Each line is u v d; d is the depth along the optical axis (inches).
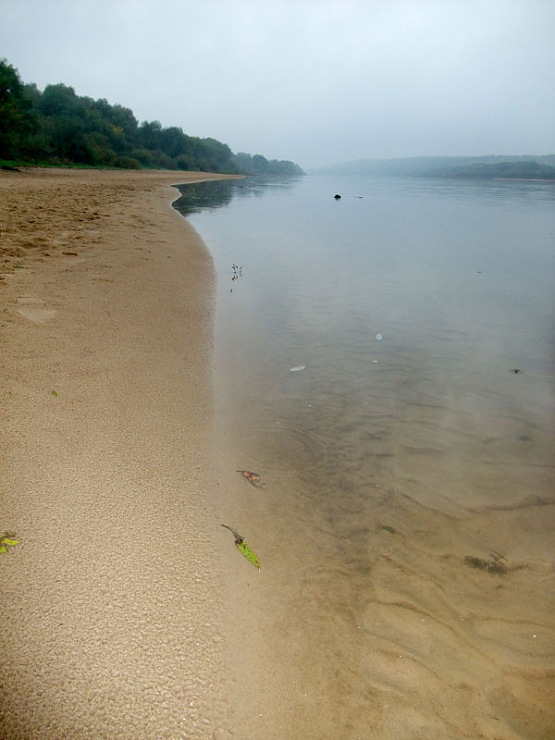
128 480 94.8
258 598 74.2
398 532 91.5
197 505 91.7
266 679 62.7
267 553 83.5
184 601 71.2
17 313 177.3
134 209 580.4
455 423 132.3
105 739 53.9
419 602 76.5
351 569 82.0
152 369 147.0
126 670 60.6
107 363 146.1
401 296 263.4
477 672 66.5
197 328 190.4
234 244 403.2
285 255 369.1
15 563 72.5
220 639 66.7
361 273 316.5
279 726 57.9
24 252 276.5
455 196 1393.9
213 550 81.7
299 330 202.4
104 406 121.3
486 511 98.2
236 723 57.4
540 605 77.4
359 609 74.5
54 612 66.2
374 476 107.7
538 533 92.7
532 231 557.3
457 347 190.4
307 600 75.2
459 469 111.8
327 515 94.7
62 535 79.0
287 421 128.6
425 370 167.0
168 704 58.0
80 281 231.1
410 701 62.1
